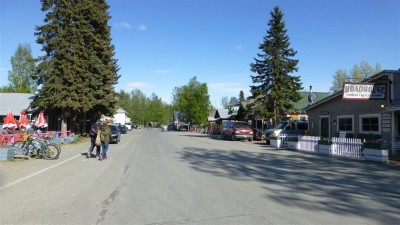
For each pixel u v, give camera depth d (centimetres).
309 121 3130
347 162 1752
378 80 2248
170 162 1675
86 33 3422
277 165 1584
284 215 726
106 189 1003
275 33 3819
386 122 2200
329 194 941
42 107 3384
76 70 3344
